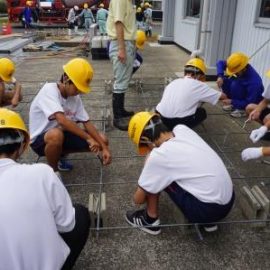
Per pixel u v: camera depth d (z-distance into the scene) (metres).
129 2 3.62
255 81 3.73
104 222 2.25
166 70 6.86
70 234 1.61
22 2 17.56
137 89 5.29
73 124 2.40
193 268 1.87
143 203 2.26
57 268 1.30
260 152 2.32
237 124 3.88
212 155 1.88
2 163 1.28
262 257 1.95
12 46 8.90
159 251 2.00
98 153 2.58
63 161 2.87
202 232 2.15
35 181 1.27
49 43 10.17
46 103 2.38
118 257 1.96
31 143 2.58
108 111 4.05
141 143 1.99
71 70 2.37
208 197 1.82
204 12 5.68
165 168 1.84
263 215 2.19
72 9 16.14
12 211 1.21
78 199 2.51
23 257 1.22
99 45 7.97
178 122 3.05
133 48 3.80
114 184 2.71
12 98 3.77
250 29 5.07
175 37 10.66
